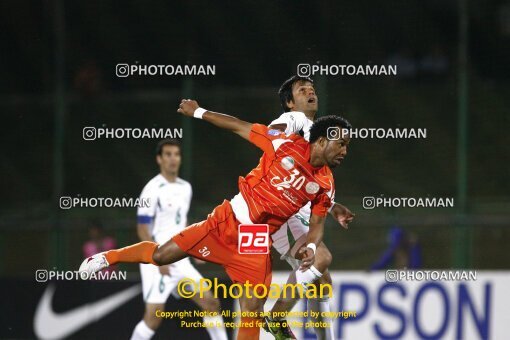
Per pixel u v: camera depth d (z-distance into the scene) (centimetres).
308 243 2323
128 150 4444
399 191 4297
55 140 4331
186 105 2405
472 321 3588
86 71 4662
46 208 4453
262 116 4278
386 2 4750
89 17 4781
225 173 4262
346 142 2300
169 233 3144
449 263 3944
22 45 4778
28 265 4225
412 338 3566
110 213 4306
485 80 4716
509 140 4469
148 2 4806
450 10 4934
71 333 3628
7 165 4562
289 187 2314
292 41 4700
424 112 4488
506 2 4978
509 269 3953
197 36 4744
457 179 4347
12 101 4622
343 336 3556
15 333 3666
